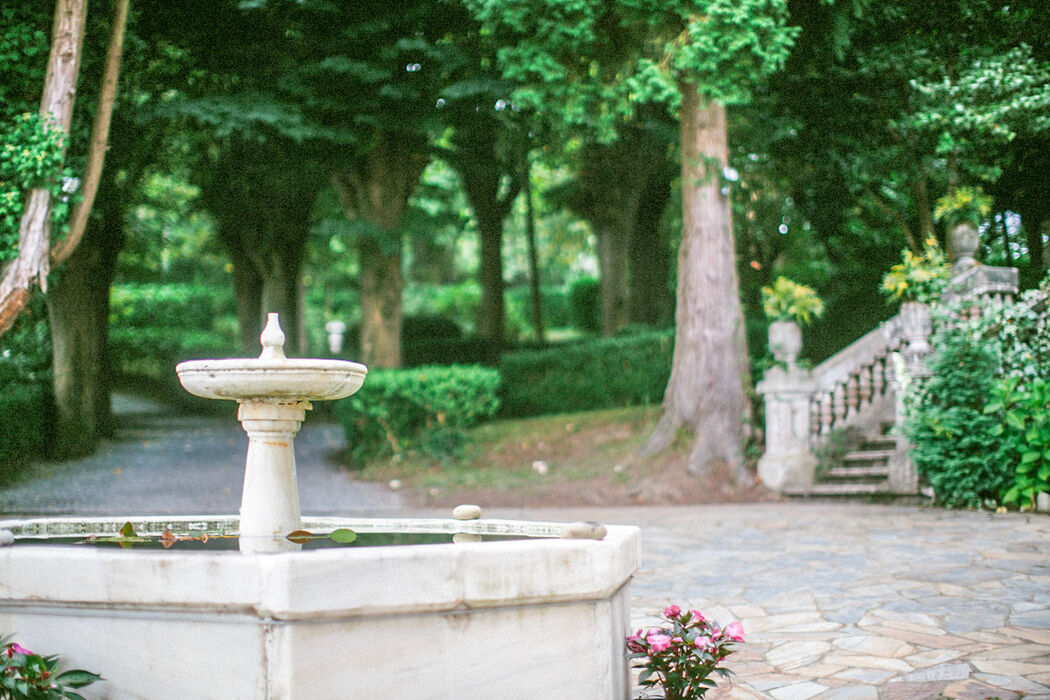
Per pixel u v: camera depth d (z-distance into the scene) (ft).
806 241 69.00
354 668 10.31
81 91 39.27
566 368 63.77
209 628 10.43
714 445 43.29
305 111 52.75
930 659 15.29
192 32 52.26
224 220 78.64
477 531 15.30
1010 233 59.57
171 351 104.88
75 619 11.10
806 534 30.50
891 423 43.50
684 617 12.60
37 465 50.26
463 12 51.85
